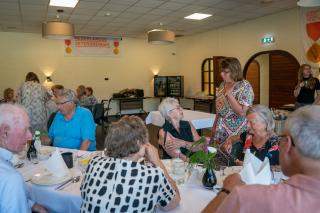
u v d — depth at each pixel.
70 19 7.02
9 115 1.34
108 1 5.56
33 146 2.30
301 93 5.23
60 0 5.45
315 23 5.99
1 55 8.55
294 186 0.78
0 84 8.61
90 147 2.91
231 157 2.22
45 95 5.00
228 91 2.54
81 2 5.59
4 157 1.35
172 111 2.47
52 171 1.84
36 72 9.00
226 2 5.82
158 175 1.28
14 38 8.65
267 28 7.14
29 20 7.07
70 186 1.73
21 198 1.28
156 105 11.01
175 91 10.21
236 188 0.82
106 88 10.05
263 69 9.21
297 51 6.43
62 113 2.84
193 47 10.05
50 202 1.67
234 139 2.45
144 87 10.71
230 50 8.37
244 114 2.47
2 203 1.24
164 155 2.52
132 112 10.34
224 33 8.54
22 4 5.65
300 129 0.79
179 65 10.98
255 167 1.36
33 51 8.90
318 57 5.99
